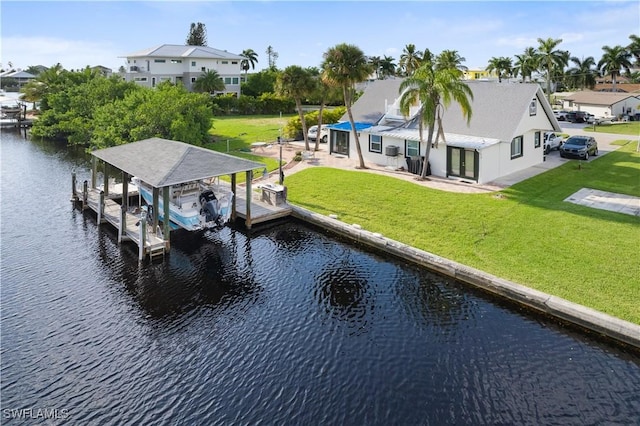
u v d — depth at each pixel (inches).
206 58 3157.0
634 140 1637.6
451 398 435.8
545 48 3053.6
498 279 612.7
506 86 1175.6
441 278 673.0
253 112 2785.4
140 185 978.1
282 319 581.3
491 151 1071.6
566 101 2731.3
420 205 917.8
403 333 542.6
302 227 904.3
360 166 1245.1
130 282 687.7
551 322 553.3
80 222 948.6
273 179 1159.0
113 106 1664.6
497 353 500.7
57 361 499.8
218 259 768.9
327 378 467.5
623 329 498.6
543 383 453.1
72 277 701.9
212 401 438.9
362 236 796.6
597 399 430.6
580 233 744.3
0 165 1503.4
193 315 594.9
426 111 1005.2
